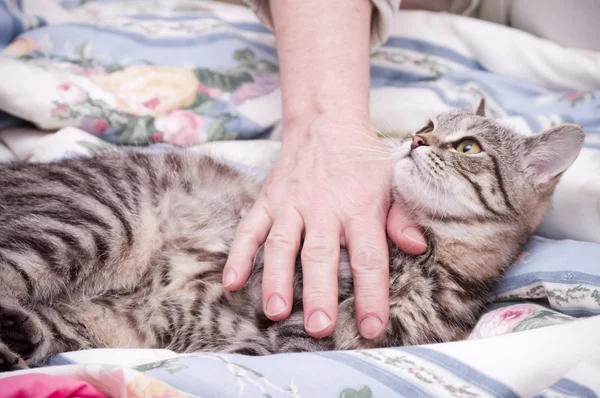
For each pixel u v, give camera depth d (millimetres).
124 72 769
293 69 688
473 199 623
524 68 798
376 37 758
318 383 471
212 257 625
